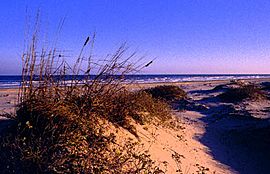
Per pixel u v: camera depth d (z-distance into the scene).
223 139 10.88
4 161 3.83
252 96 19.45
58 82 5.02
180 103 19.31
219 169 7.19
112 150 4.57
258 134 10.61
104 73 5.44
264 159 8.89
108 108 5.59
